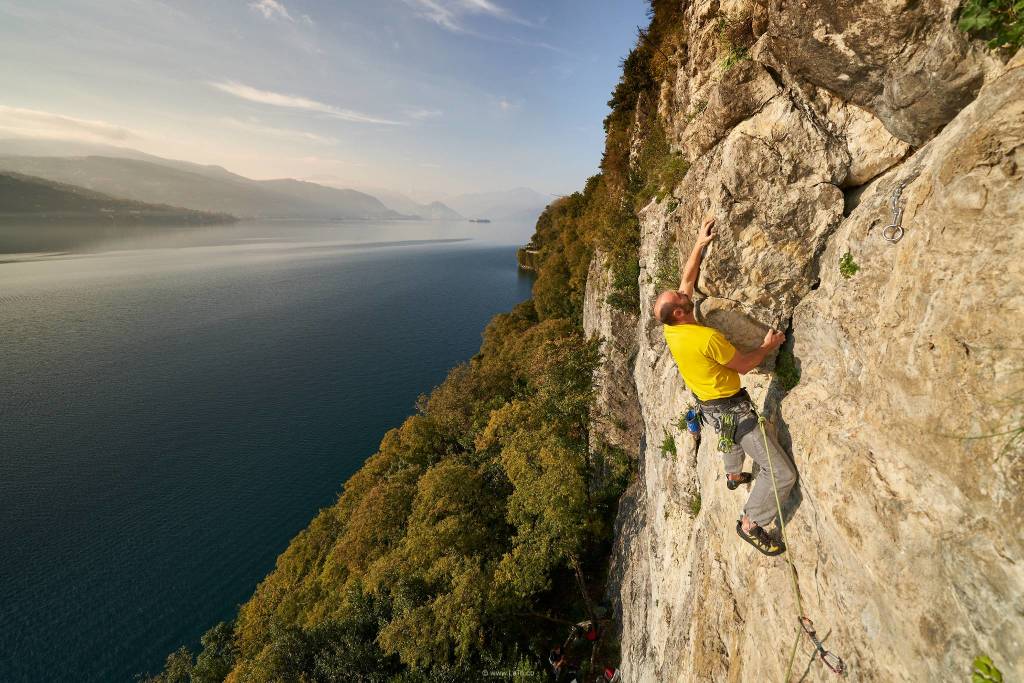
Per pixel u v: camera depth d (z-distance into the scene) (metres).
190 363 122.31
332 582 34.81
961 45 3.95
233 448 80.56
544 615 24.47
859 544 4.13
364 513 36.62
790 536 5.21
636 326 27.41
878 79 4.92
